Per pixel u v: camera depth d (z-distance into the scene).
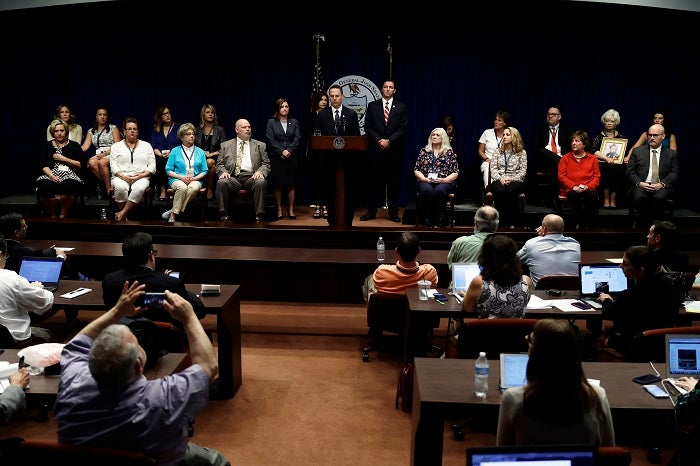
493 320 4.10
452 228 8.22
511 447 2.27
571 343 2.53
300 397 4.96
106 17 10.32
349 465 4.04
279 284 7.27
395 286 5.37
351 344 6.07
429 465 3.41
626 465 2.51
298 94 10.65
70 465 2.59
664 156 8.66
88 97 10.73
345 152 8.26
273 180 9.23
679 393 3.34
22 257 5.37
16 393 3.11
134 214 9.17
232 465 4.01
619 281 5.02
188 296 4.41
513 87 10.51
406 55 10.52
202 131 9.64
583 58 10.39
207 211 9.14
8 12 9.77
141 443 2.68
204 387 2.80
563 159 8.79
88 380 2.73
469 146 10.68
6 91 10.72
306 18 10.45
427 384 3.43
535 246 5.66
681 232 8.13
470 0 9.68
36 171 10.92
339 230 7.95
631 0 9.05
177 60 10.63
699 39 10.20
